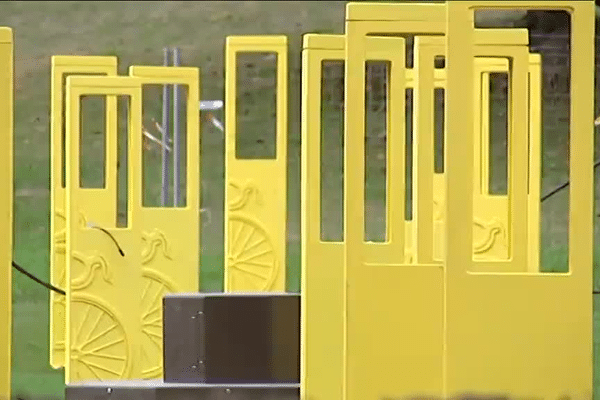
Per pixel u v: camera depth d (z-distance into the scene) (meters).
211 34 167.38
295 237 110.12
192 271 57.62
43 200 126.44
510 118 35.72
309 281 38.88
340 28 167.62
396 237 37.78
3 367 34.09
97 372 57.28
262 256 59.94
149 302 57.47
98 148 132.38
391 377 33.31
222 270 95.00
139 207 57.12
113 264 57.22
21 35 167.25
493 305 32.47
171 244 57.56
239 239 59.94
